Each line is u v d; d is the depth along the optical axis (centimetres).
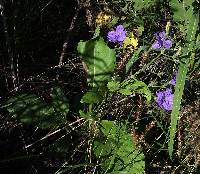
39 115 50
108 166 49
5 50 63
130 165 49
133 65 61
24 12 66
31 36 67
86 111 55
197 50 59
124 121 54
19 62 63
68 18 71
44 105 51
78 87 62
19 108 50
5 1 64
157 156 56
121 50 65
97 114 52
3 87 59
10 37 64
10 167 53
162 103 57
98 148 50
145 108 58
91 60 52
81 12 71
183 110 58
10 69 61
